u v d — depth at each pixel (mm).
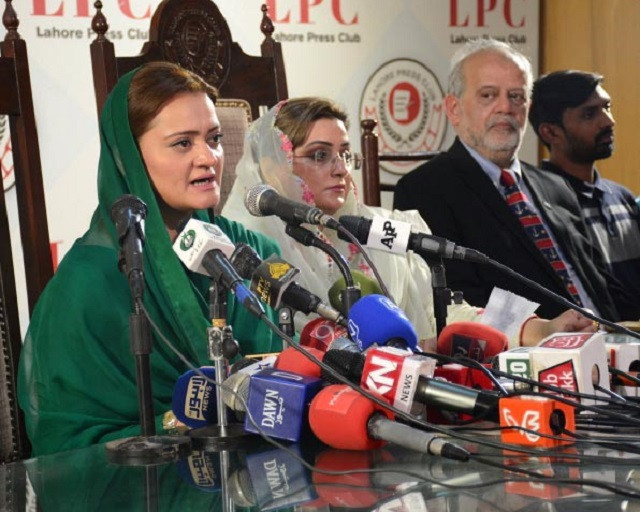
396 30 6781
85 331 2652
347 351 2014
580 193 5543
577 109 5602
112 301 2705
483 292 4664
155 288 2785
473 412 1895
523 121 4996
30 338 2727
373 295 2100
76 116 5887
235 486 1667
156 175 2830
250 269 2162
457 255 2338
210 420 2172
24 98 3225
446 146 6996
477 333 2463
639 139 7090
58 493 1699
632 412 2045
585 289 4926
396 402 1878
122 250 2018
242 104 3930
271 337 3066
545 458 1759
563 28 7215
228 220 3293
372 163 4926
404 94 6840
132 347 1990
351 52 6672
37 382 2672
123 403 2658
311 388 1975
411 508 1475
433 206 4809
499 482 1591
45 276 3230
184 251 2055
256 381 1999
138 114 2797
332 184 3719
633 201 5734
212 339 2029
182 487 1680
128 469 1845
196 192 2838
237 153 3879
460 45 6980
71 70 5867
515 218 4809
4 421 2820
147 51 3600
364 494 1565
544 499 1490
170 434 2105
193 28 3766
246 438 2021
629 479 1596
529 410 1831
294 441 1979
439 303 2516
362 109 6727
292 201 2242
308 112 3682
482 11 7027
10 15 3234
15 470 1883
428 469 1707
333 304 2816
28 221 3229
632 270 5582
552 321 3438
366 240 2391
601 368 2141
